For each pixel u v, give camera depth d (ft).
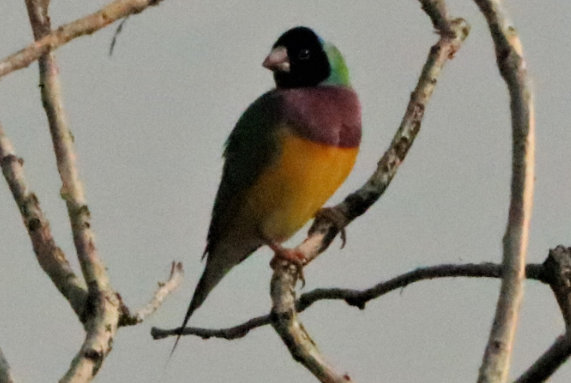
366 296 27.25
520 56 19.17
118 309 23.24
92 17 19.27
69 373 21.63
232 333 27.78
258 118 32.83
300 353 21.49
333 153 32.17
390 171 29.66
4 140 25.66
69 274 24.22
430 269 26.22
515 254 17.60
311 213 33.35
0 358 20.24
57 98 25.34
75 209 24.20
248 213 33.37
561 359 19.25
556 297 23.97
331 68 34.06
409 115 30.09
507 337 16.99
